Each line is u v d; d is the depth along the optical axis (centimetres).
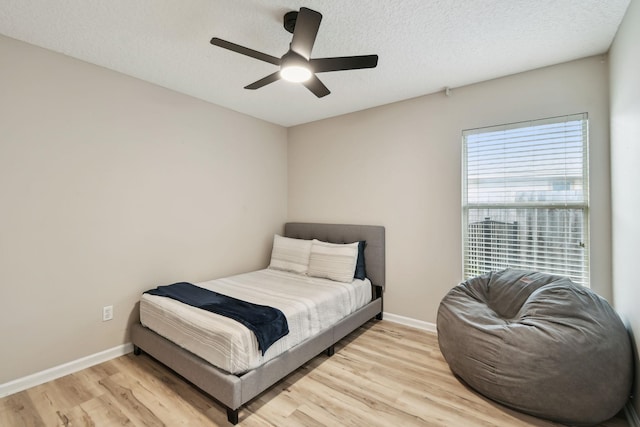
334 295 274
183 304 235
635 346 175
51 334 224
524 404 180
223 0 171
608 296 228
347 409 192
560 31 202
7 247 205
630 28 174
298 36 165
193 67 252
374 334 306
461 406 194
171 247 297
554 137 250
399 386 216
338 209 383
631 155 178
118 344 259
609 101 225
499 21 191
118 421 181
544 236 257
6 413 187
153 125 282
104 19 188
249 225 380
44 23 191
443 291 307
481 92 283
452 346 220
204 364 196
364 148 359
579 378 169
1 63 202
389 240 341
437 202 309
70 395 205
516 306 231
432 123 311
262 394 207
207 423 179
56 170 225
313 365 246
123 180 262
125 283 264
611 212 224
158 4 174
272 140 414
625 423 178
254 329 194
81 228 238
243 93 308
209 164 332
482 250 288
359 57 178
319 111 365
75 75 234
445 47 221
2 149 203
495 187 279
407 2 172
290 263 360
